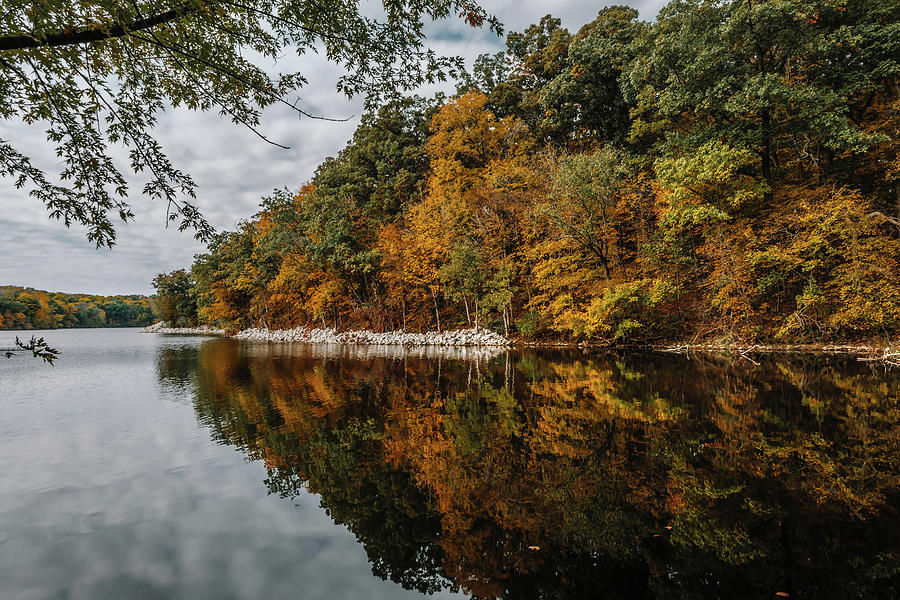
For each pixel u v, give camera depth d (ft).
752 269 53.67
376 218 114.83
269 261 139.13
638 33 69.56
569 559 11.35
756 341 56.49
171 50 14.07
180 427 25.73
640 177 69.62
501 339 83.56
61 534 12.73
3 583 10.09
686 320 64.90
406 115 128.36
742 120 56.95
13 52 12.23
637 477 16.67
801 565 10.65
